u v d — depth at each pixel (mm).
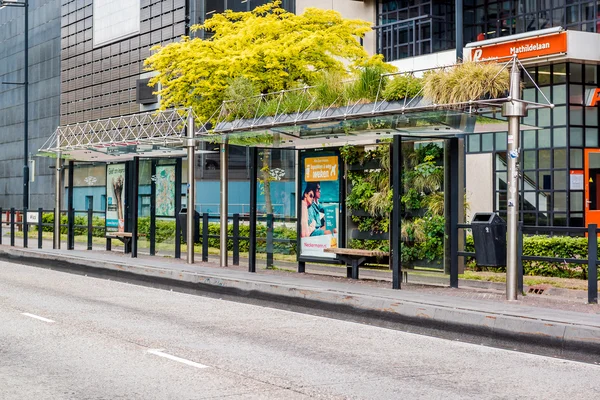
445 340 12234
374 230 18203
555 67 29219
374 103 16328
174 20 47781
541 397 8375
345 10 37156
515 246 14094
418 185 16938
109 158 27344
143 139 22672
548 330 11289
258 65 26688
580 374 9688
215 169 48062
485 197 31562
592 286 13898
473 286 18156
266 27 27156
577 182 29172
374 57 27453
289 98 19438
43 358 10203
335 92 17609
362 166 18328
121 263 21547
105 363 9891
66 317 13883
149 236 25266
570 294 16469
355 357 10555
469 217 25812
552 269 19375
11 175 71250
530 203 30203
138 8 51125
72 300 16500
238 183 48031
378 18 35781
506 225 15312
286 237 20984
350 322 14078
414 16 34031
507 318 11859
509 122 14047
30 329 12492
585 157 29375
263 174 21641
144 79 49719
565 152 29031
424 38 33438
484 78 14273
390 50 35156
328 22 27922
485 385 8922
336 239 18688
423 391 8562
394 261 15883
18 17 69812
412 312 13312
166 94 29922
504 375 9531
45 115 64312
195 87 28203
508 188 14109
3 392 8328
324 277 18391
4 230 50156
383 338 12273
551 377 9469
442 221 16578
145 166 25531
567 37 27453
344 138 18734
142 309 15281
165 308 15516
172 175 24547
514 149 14008
